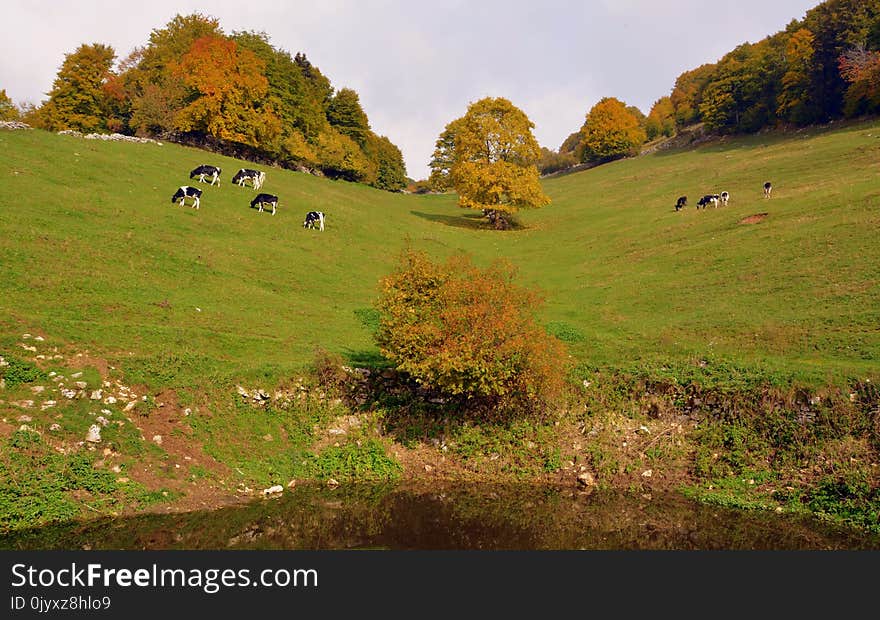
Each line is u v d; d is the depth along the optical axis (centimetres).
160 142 5375
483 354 1773
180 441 1603
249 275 3019
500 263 2181
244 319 2452
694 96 11388
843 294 2466
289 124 7025
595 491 1669
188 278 2730
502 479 1752
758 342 2244
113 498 1327
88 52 6475
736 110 8862
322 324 2634
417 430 1927
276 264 3266
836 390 1723
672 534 1345
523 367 1823
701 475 1711
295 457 1739
